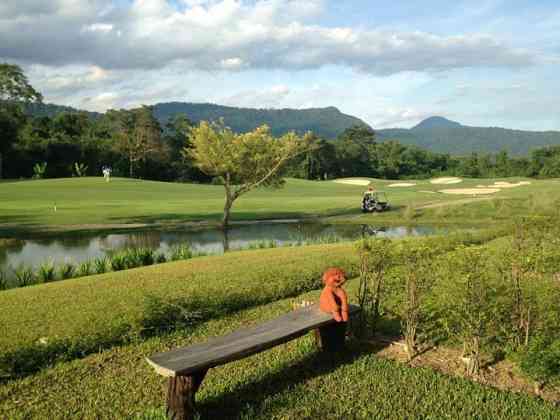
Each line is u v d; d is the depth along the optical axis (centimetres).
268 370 579
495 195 3984
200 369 446
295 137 2797
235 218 3011
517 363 568
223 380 550
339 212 3294
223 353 471
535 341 555
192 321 766
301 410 477
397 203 3588
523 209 2747
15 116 5494
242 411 479
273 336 526
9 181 5184
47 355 623
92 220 2820
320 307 629
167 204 3691
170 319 746
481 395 500
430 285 637
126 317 725
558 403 495
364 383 533
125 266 1428
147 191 4716
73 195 4191
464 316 589
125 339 688
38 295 888
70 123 8288
